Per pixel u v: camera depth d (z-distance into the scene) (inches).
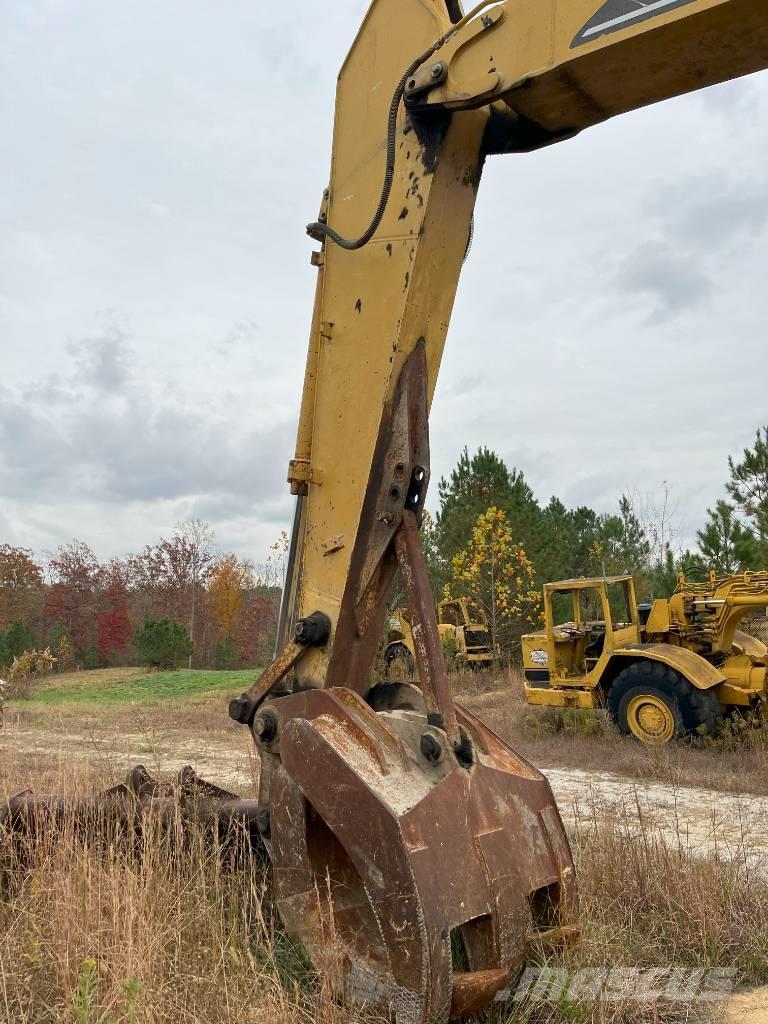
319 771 121.3
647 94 137.3
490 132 153.2
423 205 145.6
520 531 876.6
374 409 146.6
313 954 123.9
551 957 131.3
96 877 142.6
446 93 142.3
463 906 111.7
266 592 1904.5
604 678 481.7
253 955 134.0
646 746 421.4
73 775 202.2
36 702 735.7
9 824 168.2
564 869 131.5
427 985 104.9
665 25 119.8
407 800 114.4
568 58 129.0
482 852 117.6
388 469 144.9
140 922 126.8
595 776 374.3
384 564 148.4
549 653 506.0
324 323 157.2
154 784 182.2
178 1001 118.8
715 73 130.6
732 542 679.1
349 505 147.5
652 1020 129.9
